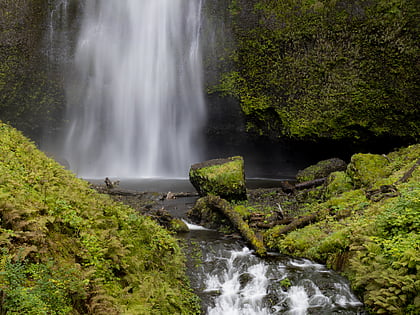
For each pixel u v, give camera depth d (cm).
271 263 709
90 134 2545
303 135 1917
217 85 2219
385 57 1722
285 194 1338
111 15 2498
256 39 2070
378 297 508
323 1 1900
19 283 321
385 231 626
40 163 665
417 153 1123
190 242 834
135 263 491
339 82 1806
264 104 2009
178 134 2552
